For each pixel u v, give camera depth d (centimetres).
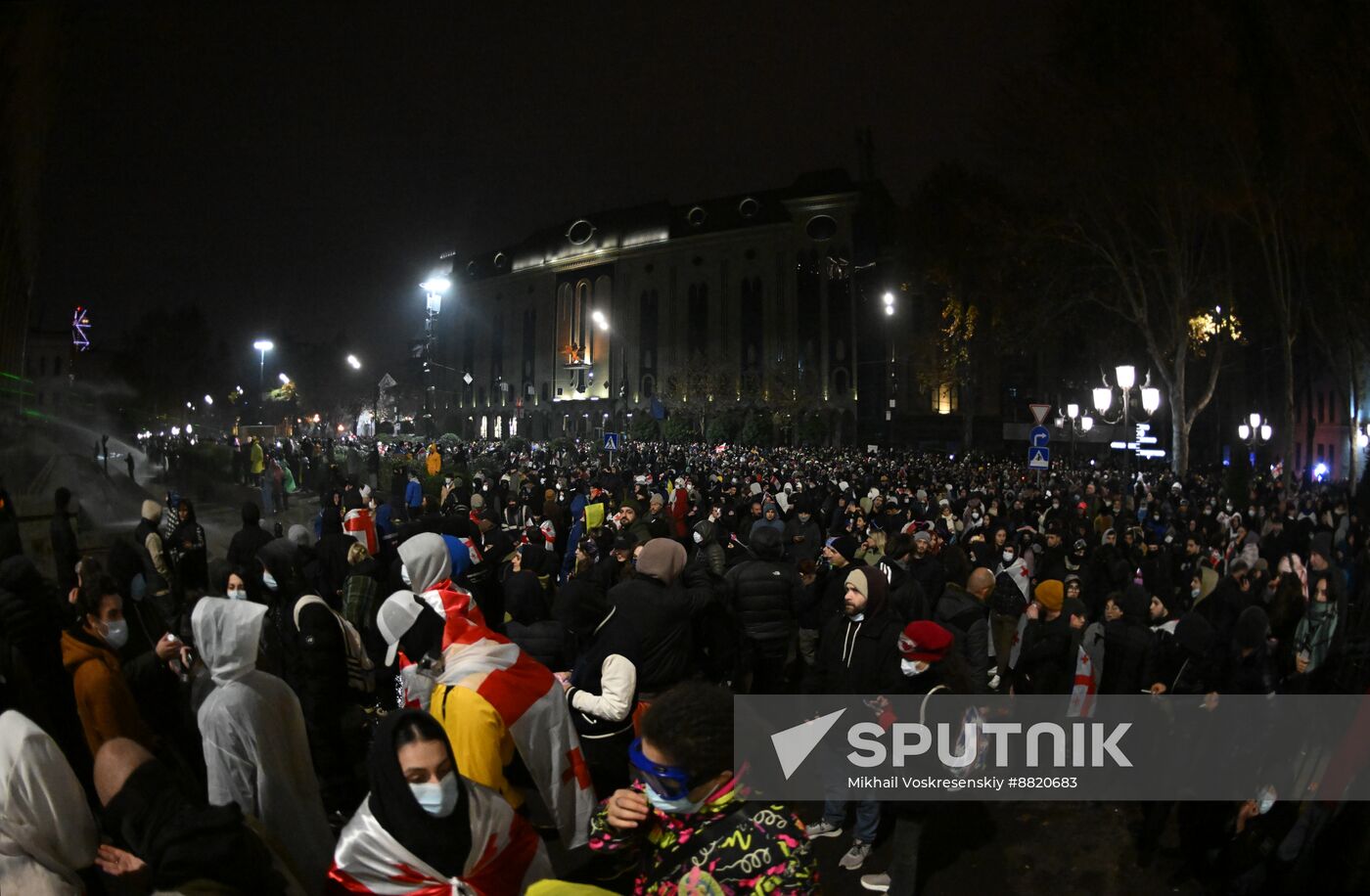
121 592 541
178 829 231
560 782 381
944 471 3512
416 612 397
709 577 720
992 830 617
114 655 417
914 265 4766
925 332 5938
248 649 353
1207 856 535
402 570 439
